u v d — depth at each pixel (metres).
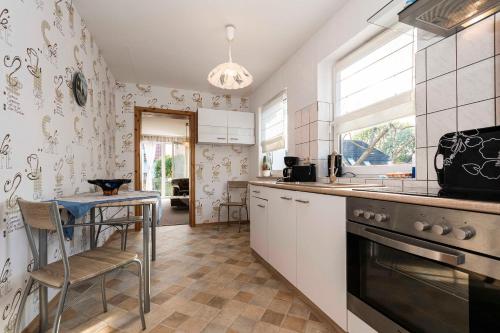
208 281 2.01
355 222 1.22
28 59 1.35
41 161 1.49
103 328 1.40
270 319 1.49
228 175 4.46
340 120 2.32
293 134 2.89
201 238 3.38
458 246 0.79
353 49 2.15
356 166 2.12
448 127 1.29
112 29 2.39
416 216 0.92
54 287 1.09
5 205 1.16
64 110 1.81
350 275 1.24
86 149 2.29
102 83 2.93
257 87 4.09
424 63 1.41
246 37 2.54
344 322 1.29
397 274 1.03
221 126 4.07
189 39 2.58
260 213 2.38
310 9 2.11
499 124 1.09
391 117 1.81
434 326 0.89
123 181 1.97
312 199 1.54
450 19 1.15
